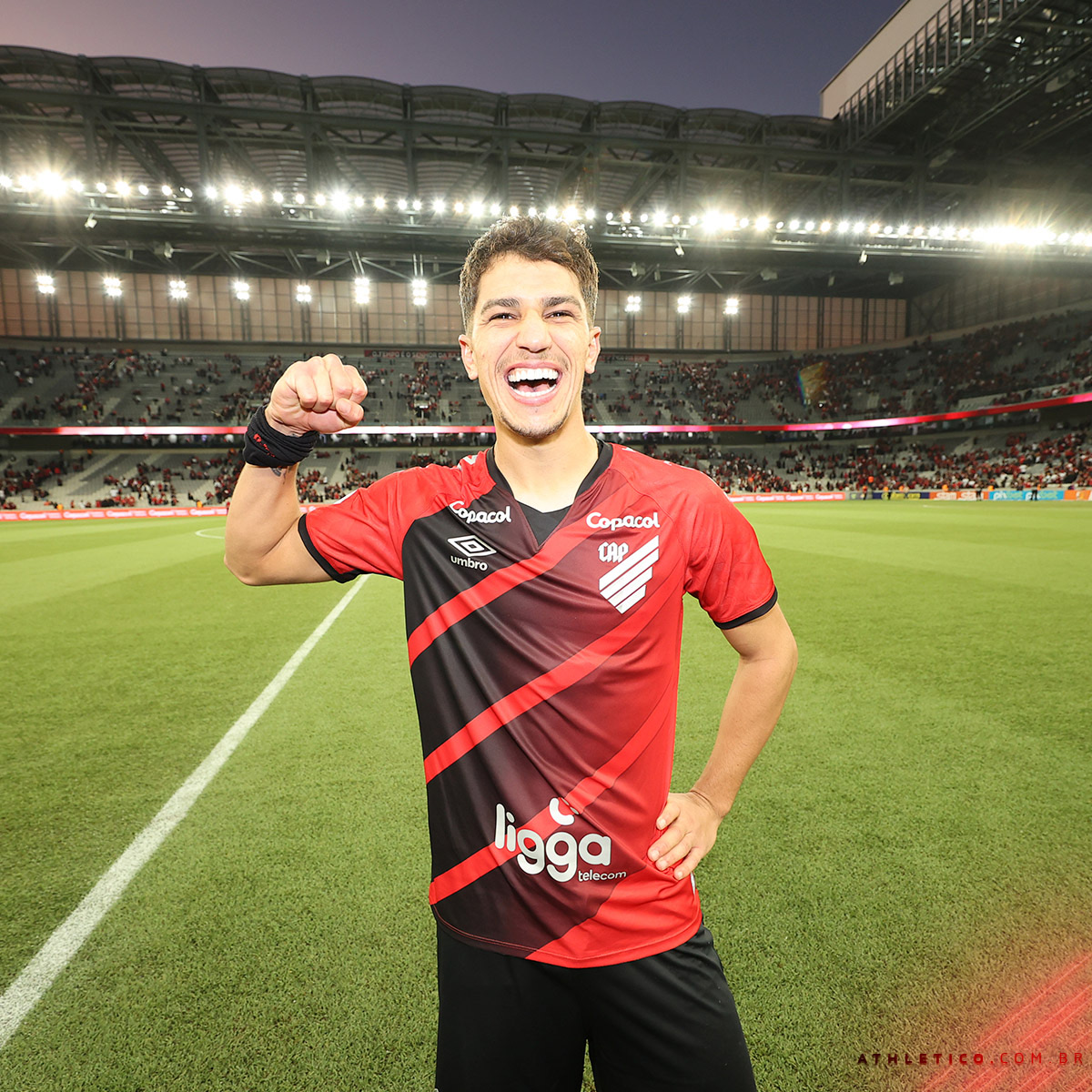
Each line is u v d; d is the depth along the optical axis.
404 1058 1.62
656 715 1.00
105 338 37.66
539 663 0.96
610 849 0.95
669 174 31.39
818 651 5.15
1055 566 9.35
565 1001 0.98
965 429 38.31
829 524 17.52
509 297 1.00
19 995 1.83
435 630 1.03
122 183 24.55
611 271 37.09
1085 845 2.46
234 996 1.81
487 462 1.09
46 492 30.92
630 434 41.00
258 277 38.66
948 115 29.05
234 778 3.14
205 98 26.20
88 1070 1.60
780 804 2.81
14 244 30.73
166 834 2.65
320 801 2.91
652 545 1.00
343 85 26.27
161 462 34.59
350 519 1.12
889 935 2.00
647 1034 0.95
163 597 8.11
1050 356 35.91
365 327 40.62
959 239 30.64
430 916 2.12
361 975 1.88
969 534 14.11
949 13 26.14
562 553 0.99
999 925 2.03
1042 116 28.50
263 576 1.15
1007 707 3.93
